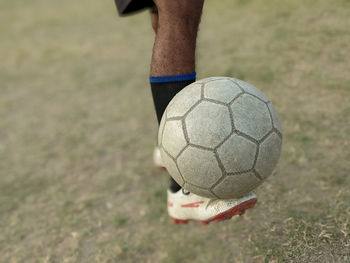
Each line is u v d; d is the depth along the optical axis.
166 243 1.98
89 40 6.03
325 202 1.69
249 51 3.78
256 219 1.75
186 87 1.20
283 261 1.43
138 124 3.40
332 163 1.96
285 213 1.69
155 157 2.04
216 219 1.29
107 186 2.62
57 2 9.58
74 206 2.43
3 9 9.51
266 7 4.99
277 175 1.98
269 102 1.19
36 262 1.97
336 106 2.41
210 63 3.74
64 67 5.14
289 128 2.35
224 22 4.97
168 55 1.24
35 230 2.25
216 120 1.06
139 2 1.81
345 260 1.33
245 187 1.14
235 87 1.14
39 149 3.27
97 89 4.28
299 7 4.42
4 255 2.07
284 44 3.59
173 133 1.11
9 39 6.83
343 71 2.77
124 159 2.93
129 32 6.08
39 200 2.56
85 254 1.96
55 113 3.90
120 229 2.15
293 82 2.85
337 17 3.72
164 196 2.39
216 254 1.73
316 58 3.09
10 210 2.50
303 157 2.06
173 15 1.21
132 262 1.88
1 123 3.86
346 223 1.48
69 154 3.12
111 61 5.04
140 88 4.10
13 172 2.97
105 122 3.54
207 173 1.09
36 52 5.89
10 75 5.17
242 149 1.06
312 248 1.42
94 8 8.19
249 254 1.60
